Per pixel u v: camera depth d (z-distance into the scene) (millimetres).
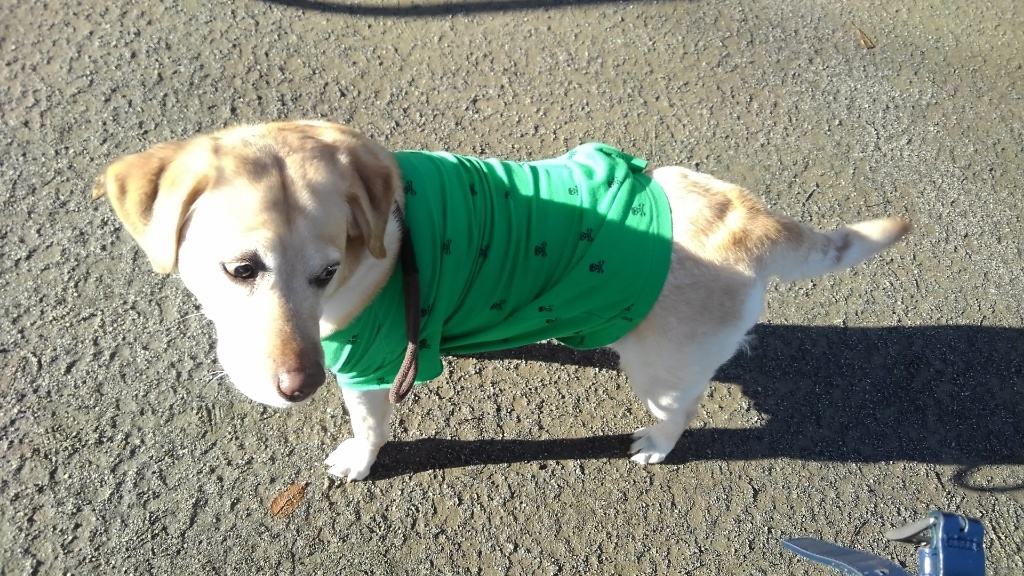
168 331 2602
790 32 3869
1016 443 2742
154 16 3389
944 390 2840
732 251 1932
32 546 2184
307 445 2480
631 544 2439
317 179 1521
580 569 2375
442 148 3229
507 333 2020
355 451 2389
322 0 3592
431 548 2352
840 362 2869
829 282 3037
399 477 2463
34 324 2549
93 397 2449
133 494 2305
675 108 3504
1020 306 3053
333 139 1631
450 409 2625
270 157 1529
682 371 2105
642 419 2703
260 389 1552
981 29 4000
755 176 3326
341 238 1556
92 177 2887
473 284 1829
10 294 2594
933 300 3035
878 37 3904
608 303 1902
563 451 2594
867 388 2824
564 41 3662
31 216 2762
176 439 2416
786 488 2598
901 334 2943
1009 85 3771
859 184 3346
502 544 2389
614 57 3643
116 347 2549
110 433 2395
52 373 2469
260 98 3227
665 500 2535
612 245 1856
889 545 2510
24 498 2250
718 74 3650
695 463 2619
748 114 3525
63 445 2352
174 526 2275
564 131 3357
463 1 3719
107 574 2176
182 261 1602
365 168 1614
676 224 1951
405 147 3207
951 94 3707
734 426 2711
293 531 2320
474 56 3531
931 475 2654
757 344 2877
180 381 2518
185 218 1540
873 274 3076
